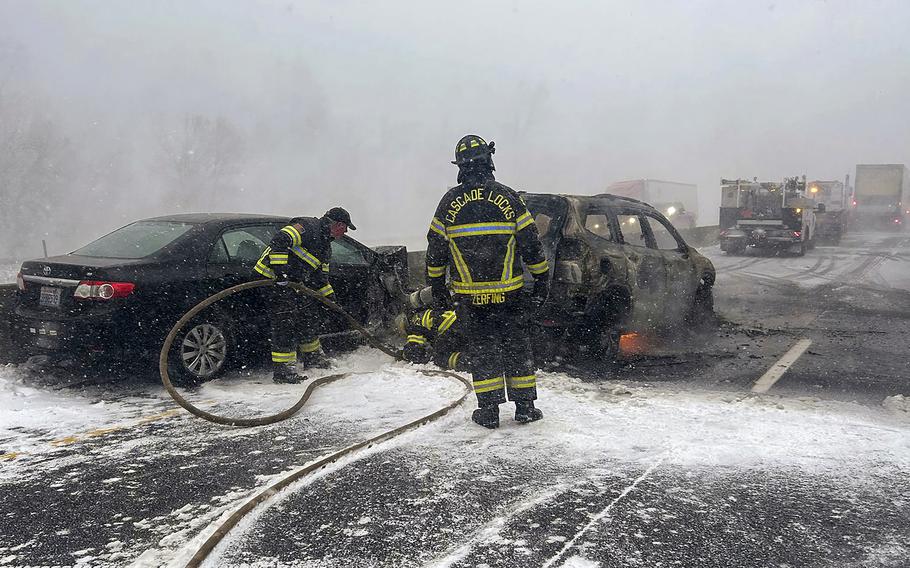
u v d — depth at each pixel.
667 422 4.32
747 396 5.27
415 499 3.22
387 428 4.36
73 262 5.43
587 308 6.45
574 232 6.51
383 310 7.23
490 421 4.24
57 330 5.29
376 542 2.81
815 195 27.59
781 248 20.52
